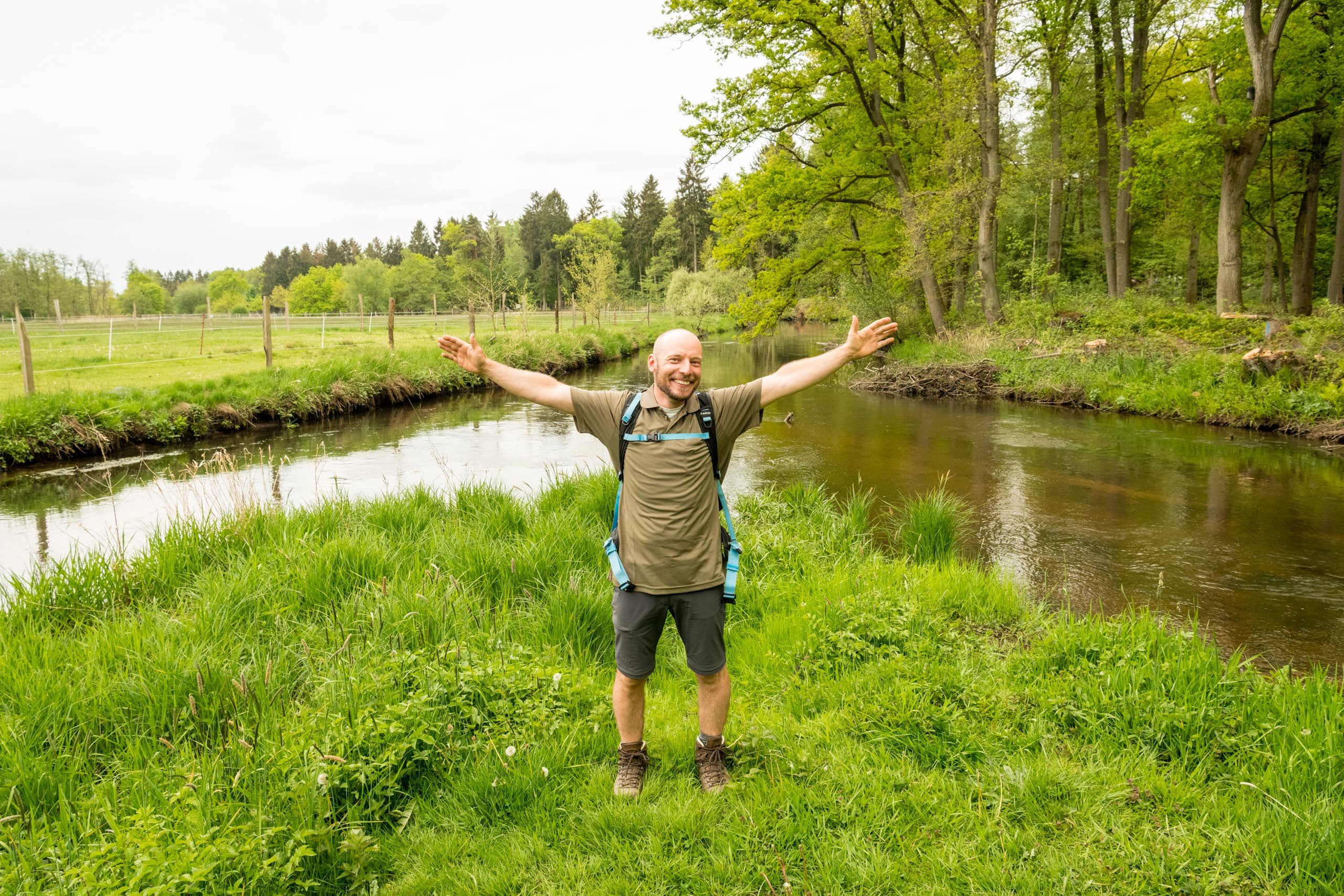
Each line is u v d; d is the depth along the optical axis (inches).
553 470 381.1
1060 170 872.9
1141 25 849.5
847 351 110.1
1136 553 251.4
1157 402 542.3
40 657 140.6
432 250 4901.6
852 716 128.3
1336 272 777.6
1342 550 253.8
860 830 99.4
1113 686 129.3
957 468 384.5
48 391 500.1
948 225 793.6
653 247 3513.8
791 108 783.1
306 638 151.6
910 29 844.6
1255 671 142.4
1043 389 632.4
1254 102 655.8
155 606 170.4
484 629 160.7
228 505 293.6
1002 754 116.4
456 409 622.8
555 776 113.0
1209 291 1211.2
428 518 242.1
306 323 1916.8
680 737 124.3
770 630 170.6
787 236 1273.4
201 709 123.6
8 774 104.7
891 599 176.7
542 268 3356.3
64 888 83.0
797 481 354.3
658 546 103.7
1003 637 166.9
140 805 101.1
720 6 717.3
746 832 99.7
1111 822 100.0
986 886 90.0
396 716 116.8
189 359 741.3
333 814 103.0
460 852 99.3
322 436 490.3
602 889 90.9
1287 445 433.1
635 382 790.5
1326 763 105.7
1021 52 868.0
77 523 298.4
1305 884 85.7
